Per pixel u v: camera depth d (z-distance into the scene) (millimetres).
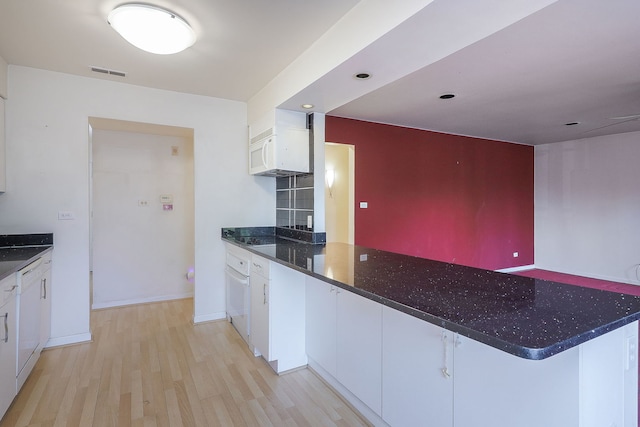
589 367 1044
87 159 2898
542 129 5043
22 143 2693
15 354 1959
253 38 2172
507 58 2590
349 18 1870
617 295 1291
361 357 1879
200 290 3391
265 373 2385
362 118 4449
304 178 3182
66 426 1800
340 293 2053
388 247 4746
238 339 2965
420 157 5020
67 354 2645
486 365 1251
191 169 4215
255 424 1838
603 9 1913
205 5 1804
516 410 1166
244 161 3578
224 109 3473
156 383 2238
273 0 1757
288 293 2414
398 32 1584
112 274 3857
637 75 2941
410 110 4055
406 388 1586
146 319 3453
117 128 3422
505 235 5961
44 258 2553
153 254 4051
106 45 2299
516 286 1428
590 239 5691
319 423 1851
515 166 6090
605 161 5504
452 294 1300
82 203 2873
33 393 2102
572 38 2270
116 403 2010
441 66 2748
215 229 3455
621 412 1180
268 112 3002
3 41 2246
